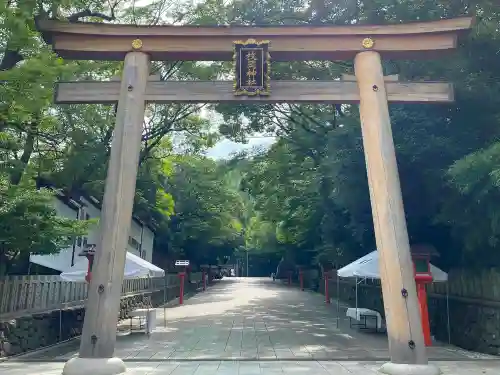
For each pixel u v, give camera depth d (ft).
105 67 51.16
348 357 33.14
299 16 56.18
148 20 61.62
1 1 27.86
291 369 28.02
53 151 52.11
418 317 25.54
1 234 33.76
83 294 53.67
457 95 38.58
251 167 95.09
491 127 38.45
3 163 36.27
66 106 51.57
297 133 73.41
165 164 88.33
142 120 29.07
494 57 37.78
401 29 29.81
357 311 49.85
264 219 134.31
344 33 29.91
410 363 24.73
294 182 88.17
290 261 172.55
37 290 42.11
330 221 68.59
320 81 29.78
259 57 29.48
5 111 29.04
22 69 27.45
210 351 36.32
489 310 38.68
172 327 52.47
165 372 27.07
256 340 42.37
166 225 113.19
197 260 147.23
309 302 92.17
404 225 27.09
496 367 28.91
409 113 40.52
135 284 75.31
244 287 151.94
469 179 30.83
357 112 49.96
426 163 39.68
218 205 126.62
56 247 38.55
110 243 26.53
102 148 55.21
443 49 29.94
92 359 24.52
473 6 37.99
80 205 64.80
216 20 61.57
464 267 44.96
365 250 65.00
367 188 46.01
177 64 65.72
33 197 34.09
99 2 49.88
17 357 34.73
